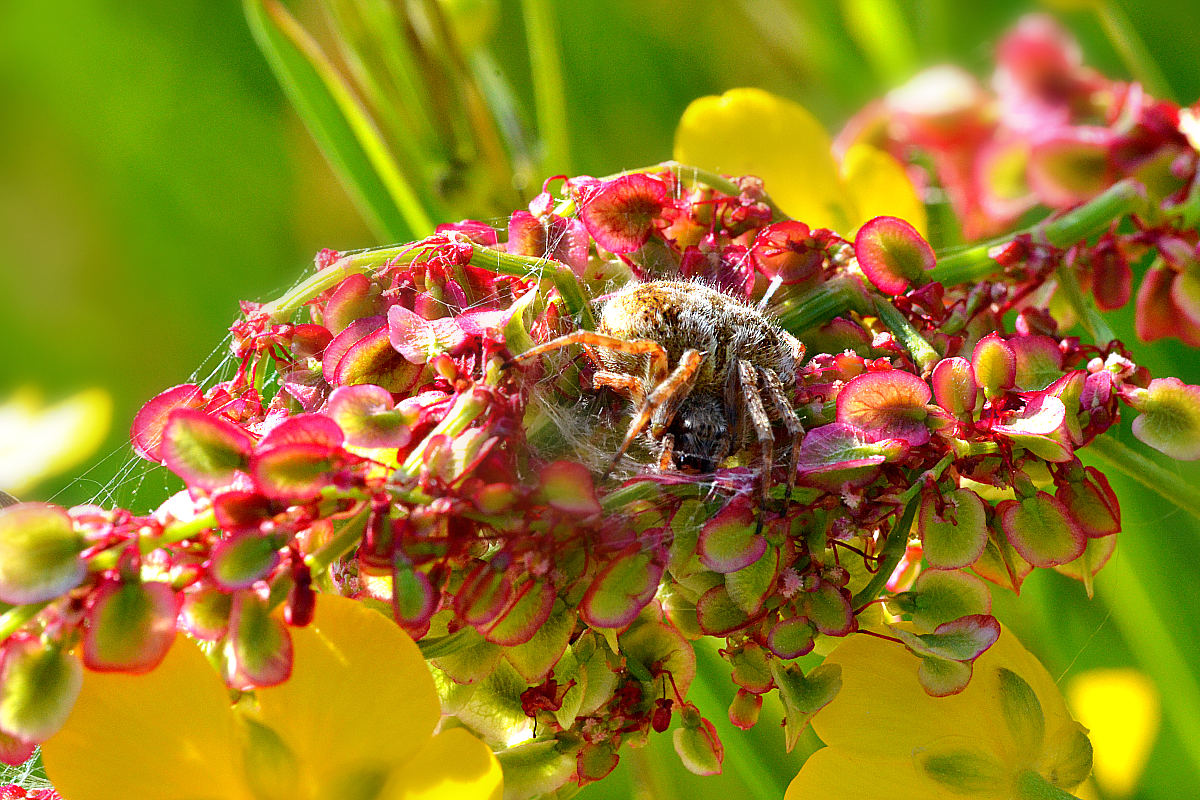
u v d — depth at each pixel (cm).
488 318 21
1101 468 24
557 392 21
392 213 25
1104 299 22
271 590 20
